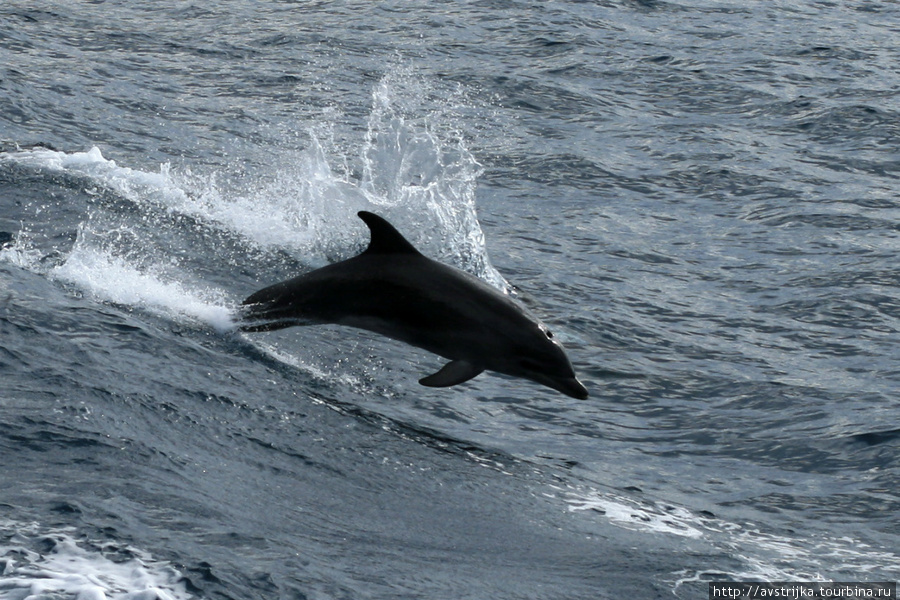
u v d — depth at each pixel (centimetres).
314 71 7519
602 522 2577
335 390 3131
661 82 7956
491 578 2128
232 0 9369
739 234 5188
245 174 5241
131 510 2028
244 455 2511
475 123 6712
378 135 6297
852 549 2559
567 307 4162
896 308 4353
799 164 6328
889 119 7212
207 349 3111
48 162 4741
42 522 1911
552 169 5944
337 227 4531
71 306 3119
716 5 10575
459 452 2905
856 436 3231
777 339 4041
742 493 2895
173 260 3853
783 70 8406
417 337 2969
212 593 1781
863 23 10275
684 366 3756
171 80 6981
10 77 6303
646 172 6041
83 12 8425
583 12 9831
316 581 1917
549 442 3134
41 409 2414
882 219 5459
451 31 8919
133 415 2525
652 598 2139
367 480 2558
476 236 4847
